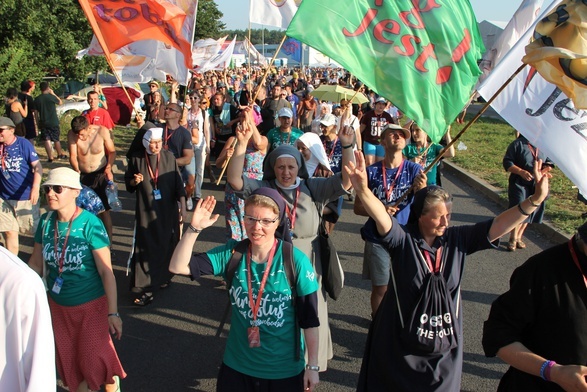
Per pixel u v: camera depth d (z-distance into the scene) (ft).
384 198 16.30
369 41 12.43
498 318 8.58
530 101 12.85
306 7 12.25
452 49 12.62
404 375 10.05
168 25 20.57
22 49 48.39
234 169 13.52
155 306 19.08
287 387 10.14
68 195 11.70
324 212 14.82
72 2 53.98
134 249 19.15
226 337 16.92
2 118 20.35
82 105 64.85
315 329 10.09
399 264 10.25
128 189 19.49
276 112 39.01
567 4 10.54
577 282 7.95
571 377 7.45
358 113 46.34
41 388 5.80
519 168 23.06
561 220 28.66
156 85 44.83
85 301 11.86
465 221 30.86
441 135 12.67
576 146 12.48
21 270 5.84
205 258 10.28
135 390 14.06
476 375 14.89
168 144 24.20
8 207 20.34
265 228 9.71
